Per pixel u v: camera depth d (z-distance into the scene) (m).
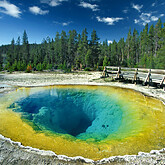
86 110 10.48
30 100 10.91
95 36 41.03
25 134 5.71
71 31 45.81
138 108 8.61
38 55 49.62
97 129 7.31
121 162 3.89
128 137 5.53
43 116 8.45
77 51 44.88
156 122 6.64
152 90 12.53
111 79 18.64
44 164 3.82
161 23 42.31
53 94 12.73
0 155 4.20
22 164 3.83
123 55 60.38
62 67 39.56
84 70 36.41
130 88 13.77
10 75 27.36
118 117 8.27
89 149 4.70
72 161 3.95
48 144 5.00
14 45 58.94
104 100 11.07
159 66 27.19
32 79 20.48
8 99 10.66
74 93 12.99
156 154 4.21
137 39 55.59
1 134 5.59
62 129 7.31
